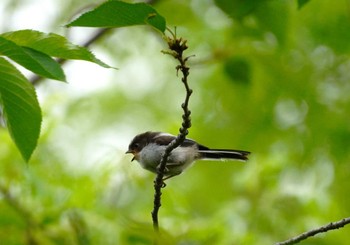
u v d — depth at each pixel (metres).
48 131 11.75
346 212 14.74
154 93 18.47
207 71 16.72
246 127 15.95
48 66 5.27
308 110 15.70
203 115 16.44
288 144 15.80
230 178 16.47
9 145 11.26
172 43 5.83
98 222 11.03
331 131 15.62
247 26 13.21
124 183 11.72
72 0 17.75
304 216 12.39
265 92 15.45
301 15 14.95
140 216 11.45
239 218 12.00
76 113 17.23
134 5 5.41
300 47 15.23
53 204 11.03
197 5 14.77
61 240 10.98
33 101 5.63
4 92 5.59
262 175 12.88
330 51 15.43
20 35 5.39
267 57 14.66
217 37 14.59
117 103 18.17
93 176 11.48
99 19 5.52
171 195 12.20
